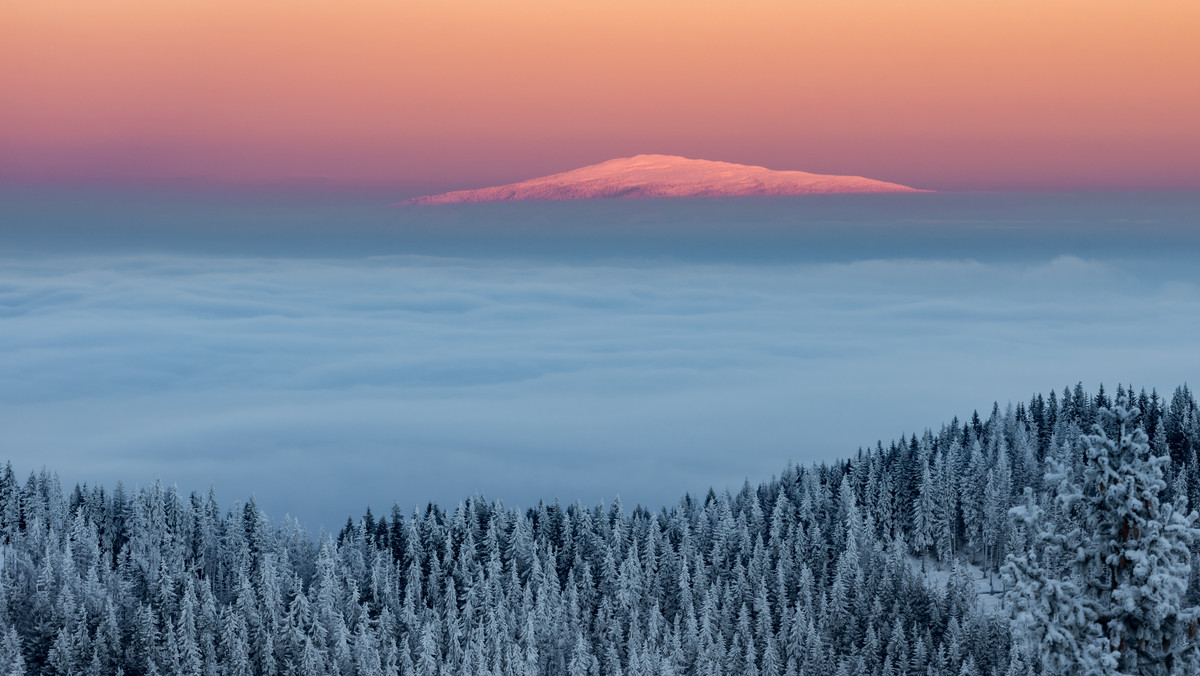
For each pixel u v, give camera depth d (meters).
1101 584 39.91
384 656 176.75
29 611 171.88
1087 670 37.28
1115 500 39.28
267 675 168.50
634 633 180.12
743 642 179.25
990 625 162.00
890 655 164.00
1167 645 38.62
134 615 172.62
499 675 169.00
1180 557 38.66
